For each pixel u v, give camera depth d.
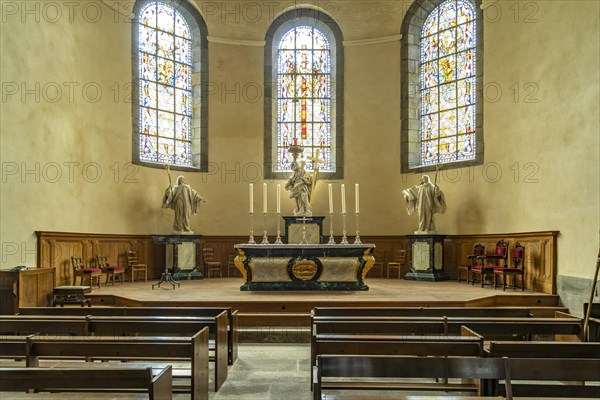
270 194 16.62
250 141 16.69
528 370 3.74
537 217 11.95
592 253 9.90
